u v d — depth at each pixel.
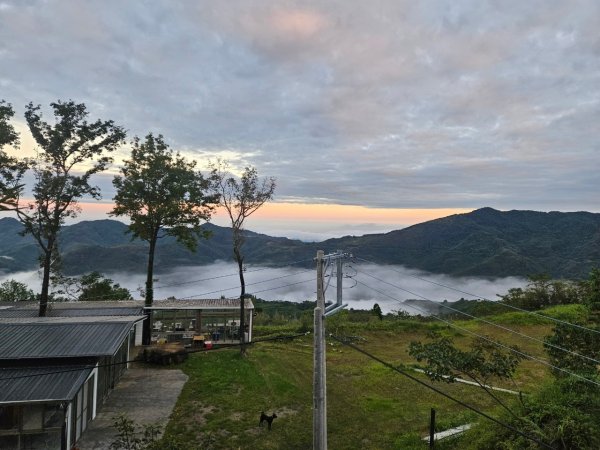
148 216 27.64
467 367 13.78
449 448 13.67
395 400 18.36
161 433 14.70
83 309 26.11
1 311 24.97
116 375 19.55
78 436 14.04
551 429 11.67
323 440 10.57
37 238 24.67
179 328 28.91
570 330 15.58
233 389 19.11
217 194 26.19
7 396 12.03
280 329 32.28
